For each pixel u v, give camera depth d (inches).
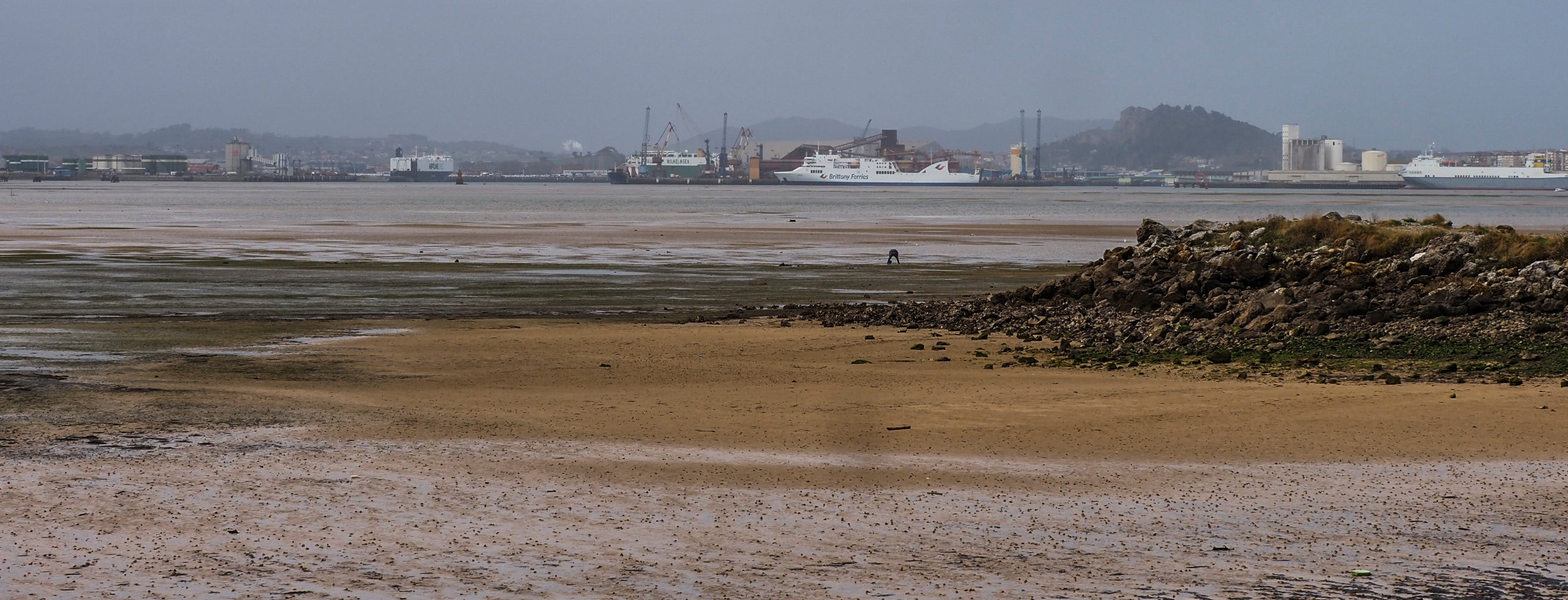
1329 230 1651.1
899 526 521.7
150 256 2443.4
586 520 526.6
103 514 526.6
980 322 1349.7
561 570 456.8
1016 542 498.3
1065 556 478.6
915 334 1264.8
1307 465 634.2
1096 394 855.7
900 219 4736.7
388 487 579.5
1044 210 6102.4
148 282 1866.4
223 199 7470.5
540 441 690.2
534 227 3868.1
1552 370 944.3
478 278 2004.2
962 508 551.5
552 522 523.2
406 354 1090.1
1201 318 1277.1
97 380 920.3
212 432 710.5
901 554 480.4
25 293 1679.4
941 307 1507.1
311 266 2236.7
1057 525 524.4
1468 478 604.4
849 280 2017.7
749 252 2736.2
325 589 432.5
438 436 703.7
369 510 537.3
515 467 624.1
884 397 848.3
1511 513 541.6
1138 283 1472.7
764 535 506.6
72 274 1987.0
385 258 2470.5
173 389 873.5
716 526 519.2
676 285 1908.2
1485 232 1534.2
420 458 644.1
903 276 2110.0
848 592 434.0
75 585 434.0
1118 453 663.8
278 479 592.4
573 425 739.4
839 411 789.9
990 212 5792.3
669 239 3233.3
